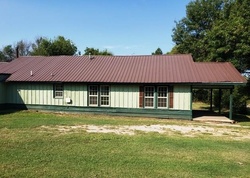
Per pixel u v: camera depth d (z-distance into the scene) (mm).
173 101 20062
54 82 22016
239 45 25266
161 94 20359
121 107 21078
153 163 8547
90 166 8078
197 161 8922
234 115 24094
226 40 26250
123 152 9766
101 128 15078
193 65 22375
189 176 7465
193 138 12859
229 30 26000
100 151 9820
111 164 8320
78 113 21969
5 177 7039
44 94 22703
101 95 21531
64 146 10406
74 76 22219
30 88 23047
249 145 11508
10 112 21391
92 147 10375
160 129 15367
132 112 20875
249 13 26344
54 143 10859
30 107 23109
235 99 25922
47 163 8250
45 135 12430
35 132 13180
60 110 22391
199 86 20547
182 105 19906
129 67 22953
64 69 23797
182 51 47125
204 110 27547
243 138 13227
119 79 20922
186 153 9914
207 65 22297
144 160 8836
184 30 48375
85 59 25766
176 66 22328
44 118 18625
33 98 23000
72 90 22094
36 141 11117
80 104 21938
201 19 46062
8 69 25000
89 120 18266
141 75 21203
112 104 21250
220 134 14273
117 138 12234
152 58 24641
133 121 18438
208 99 37844
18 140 11211
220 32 26625
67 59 26266
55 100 22469
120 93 21078
